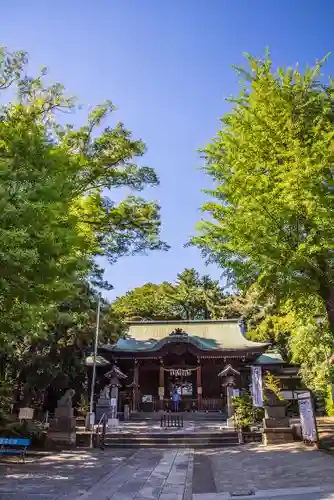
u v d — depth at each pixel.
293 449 12.41
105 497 7.18
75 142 13.41
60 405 15.27
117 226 15.48
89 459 12.25
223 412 28.56
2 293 7.25
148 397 30.81
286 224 10.14
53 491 7.63
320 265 10.44
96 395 26.75
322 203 9.37
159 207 15.93
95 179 13.95
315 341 19.70
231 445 15.64
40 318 8.89
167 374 34.00
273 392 15.68
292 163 10.08
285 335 33.38
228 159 11.59
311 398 12.84
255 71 12.16
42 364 21.98
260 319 39.75
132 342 34.59
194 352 31.31
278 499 6.54
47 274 7.09
